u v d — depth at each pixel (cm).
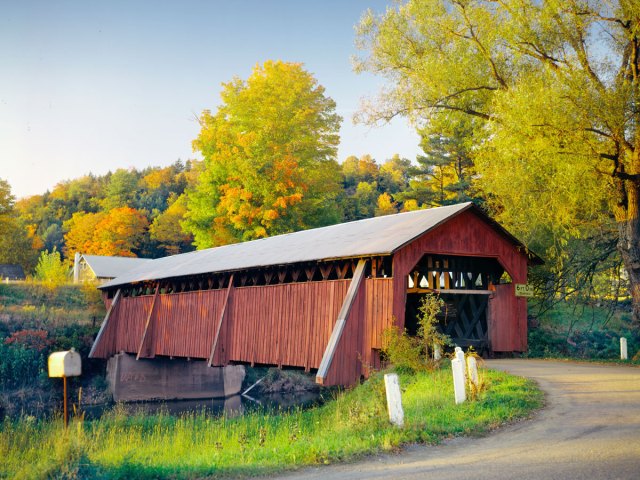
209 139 4481
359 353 1842
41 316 3606
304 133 4538
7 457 1345
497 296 2070
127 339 3331
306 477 714
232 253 2831
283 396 3466
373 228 2120
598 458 694
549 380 1370
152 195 11225
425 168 5244
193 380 3369
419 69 2317
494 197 2886
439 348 1742
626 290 2375
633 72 1861
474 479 640
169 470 788
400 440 858
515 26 1983
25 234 7912
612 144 1886
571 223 2084
